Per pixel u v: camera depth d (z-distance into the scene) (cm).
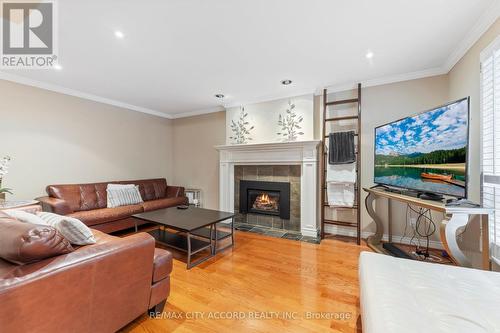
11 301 95
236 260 259
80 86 338
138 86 338
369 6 169
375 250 278
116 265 134
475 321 93
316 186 346
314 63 263
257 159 398
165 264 167
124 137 436
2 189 265
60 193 323
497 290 116
